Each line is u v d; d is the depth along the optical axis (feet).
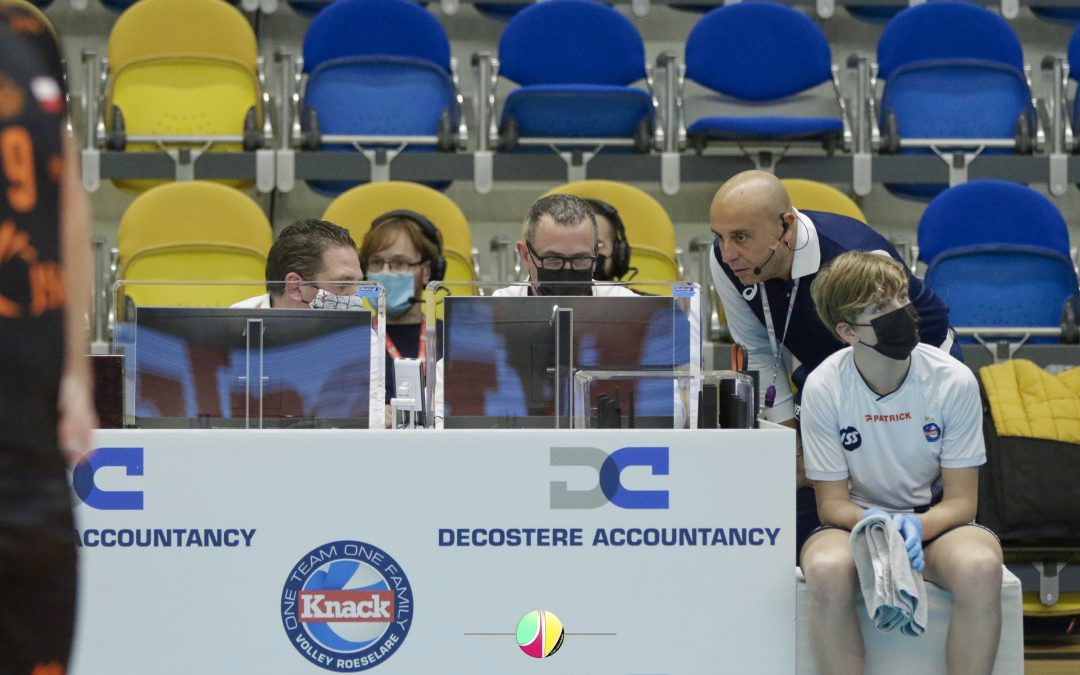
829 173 66.95
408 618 29.30
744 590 29.71
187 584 29.09
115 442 28.91
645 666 29.58
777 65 70.03
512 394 31.53
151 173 64.85
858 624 30.42
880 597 29.07
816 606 29.84
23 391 18.35
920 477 33.53
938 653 31.12
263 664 29.22
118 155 64.85
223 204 59.93
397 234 43.83
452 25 78.02
